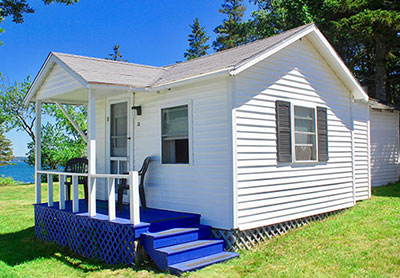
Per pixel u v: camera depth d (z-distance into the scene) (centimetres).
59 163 2375
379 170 1458
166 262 545
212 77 636
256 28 2817
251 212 674
